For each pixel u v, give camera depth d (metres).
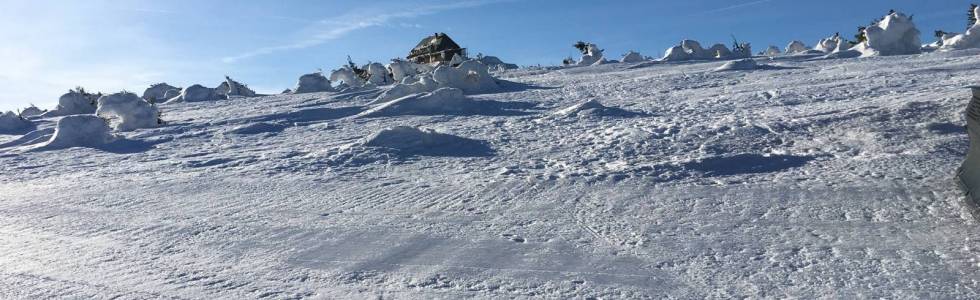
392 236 5.65
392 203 7.00
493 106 17.83
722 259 4.67
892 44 30.33
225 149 12.56
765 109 12.88
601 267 4.61
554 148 10.27
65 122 14.58
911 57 25.12
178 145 13.58
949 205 5.69
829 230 5.23
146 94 36.34
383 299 4.14
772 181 7.08
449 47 59.88
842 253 4.66
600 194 6.92
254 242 5.60
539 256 4.92
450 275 4.57
